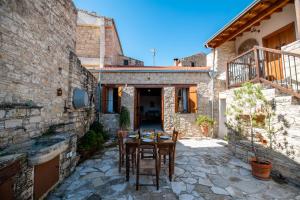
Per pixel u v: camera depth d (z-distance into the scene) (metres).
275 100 3.54
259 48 4.09
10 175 1.78
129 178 3.29
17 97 2.72
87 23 9.54
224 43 7.40
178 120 7.46
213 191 2.83
